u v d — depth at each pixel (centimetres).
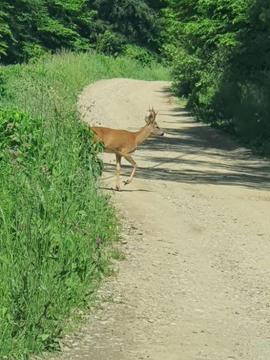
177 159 2572
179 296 964
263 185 2016
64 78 5169
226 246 1243
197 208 1537
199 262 1134
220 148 3025
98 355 750
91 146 1327
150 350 773
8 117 1341
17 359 714
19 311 752
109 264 1067
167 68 8519
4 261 812
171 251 1178
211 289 1005
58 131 1359
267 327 869
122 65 7556
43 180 1065
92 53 7650
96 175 1316
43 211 974
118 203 1490
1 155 1172
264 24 3831
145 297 947
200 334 832
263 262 1159
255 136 3203
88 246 1010
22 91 2464
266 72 3731
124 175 1945
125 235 1241
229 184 1984
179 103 5053
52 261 850
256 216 1501
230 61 4125
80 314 855
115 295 941
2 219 929
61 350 757
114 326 837
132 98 5100
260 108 3256
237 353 781
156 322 861
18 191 1020
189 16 4684
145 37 8781
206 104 4238
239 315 907
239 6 3906
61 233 952
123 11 8531
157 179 1948
